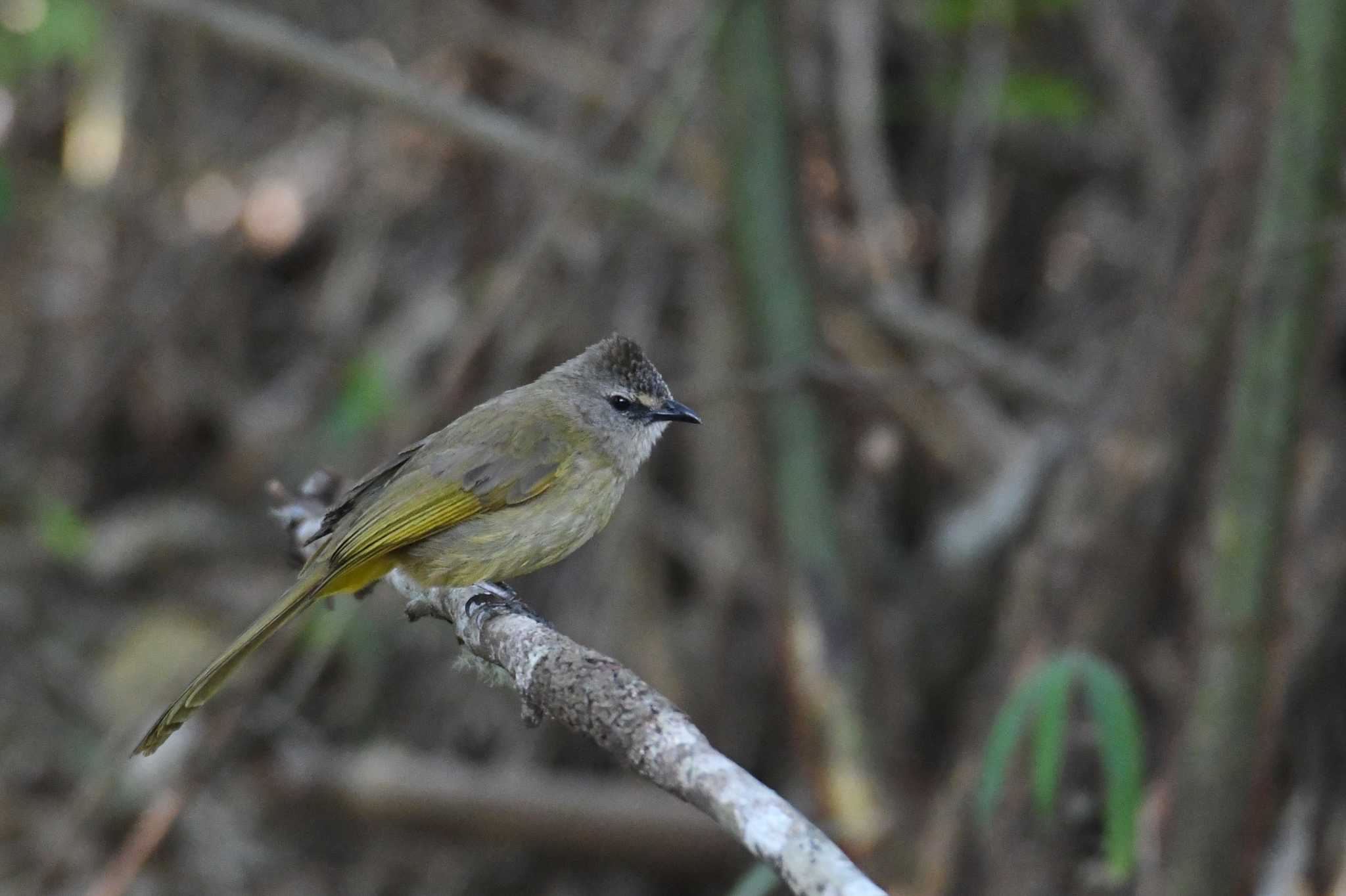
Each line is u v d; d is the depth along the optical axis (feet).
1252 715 29.30
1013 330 48.65
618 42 48.57
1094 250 47.67
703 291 45.80
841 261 44.34
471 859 44.65
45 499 51.78
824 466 35.29
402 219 53.16
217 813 43.55
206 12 40.14
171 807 36.14
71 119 55.31
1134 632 34.86
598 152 42.09
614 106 44.88
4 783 44.45
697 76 39.11
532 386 28.73
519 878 44.45
